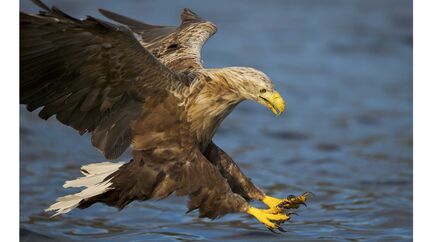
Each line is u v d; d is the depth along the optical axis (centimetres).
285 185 1567
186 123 1016
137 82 996
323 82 2319
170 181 1009
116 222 1330
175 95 1010
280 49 2559
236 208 1013
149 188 1010
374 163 1731
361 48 2597
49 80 993
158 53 1179
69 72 985
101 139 1027
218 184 1008
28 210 1359
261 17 2862
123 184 1011
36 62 977
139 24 1340
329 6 3003
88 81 993
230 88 1016
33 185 1474
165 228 1303
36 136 1752
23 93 1008
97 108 1015
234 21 2802
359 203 1446
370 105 2164
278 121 2025
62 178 1518
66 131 1802
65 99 1009
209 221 1336
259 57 2470
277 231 1273
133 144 1017
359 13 2922
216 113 1025
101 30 938
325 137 1911
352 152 1808
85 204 1028
